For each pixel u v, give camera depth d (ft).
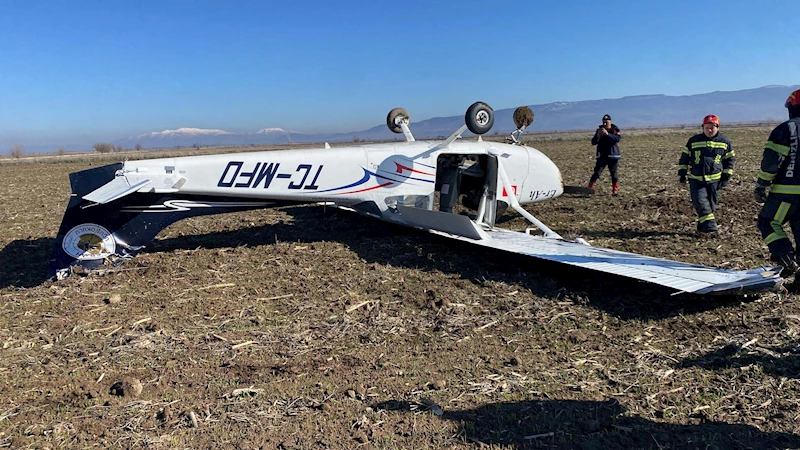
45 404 11.53
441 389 11.84
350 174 25.17
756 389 11.34
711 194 24.77
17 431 10.46
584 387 11.77
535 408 10.94
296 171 24.06
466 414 10.78
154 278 20.74
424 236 26.86
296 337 15.05
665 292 17.39
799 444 9.46
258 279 20.61
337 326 15.84
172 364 13.42
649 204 33.04
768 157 15.76
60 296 18.76
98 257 21.50
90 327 16.01
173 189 22.03
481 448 9.63
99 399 11.64
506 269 20.90
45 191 52.03
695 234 25.32
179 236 28.58
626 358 13.16
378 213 26.48
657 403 11.02
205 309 17.40
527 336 14.78
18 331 15.79
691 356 13.05
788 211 15.88
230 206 24.04
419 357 13.64
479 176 29.60
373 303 17.69
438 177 29.45
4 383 12.53
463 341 14.57
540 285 18.79
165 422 10.68
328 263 22.63
